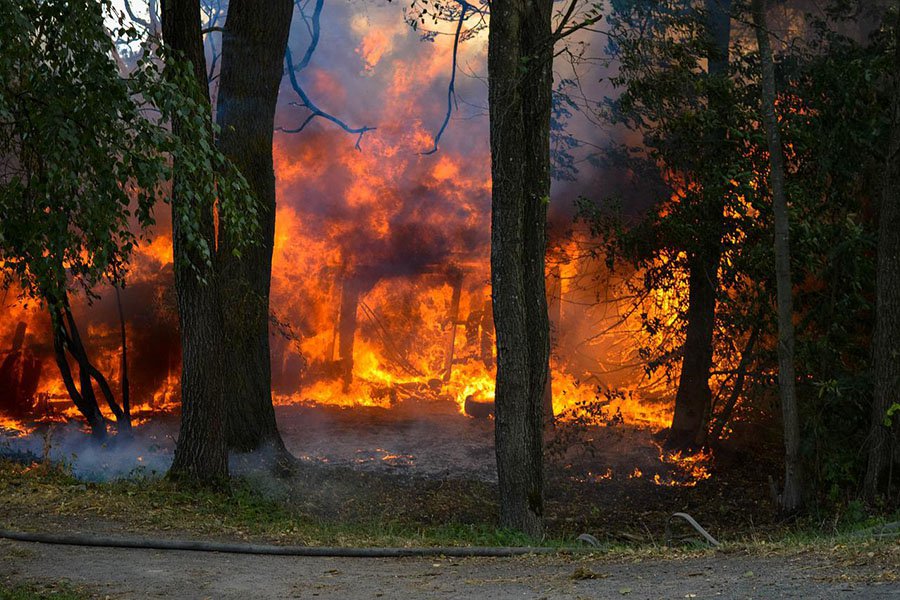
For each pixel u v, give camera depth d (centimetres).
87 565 864
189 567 882
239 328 1722
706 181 1741
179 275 1428
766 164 1673
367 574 860
